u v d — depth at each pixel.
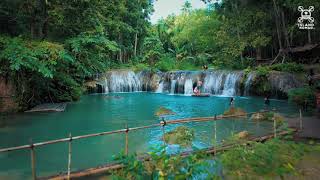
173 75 29.72
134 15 39.75
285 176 5.46
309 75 19.62
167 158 4.20
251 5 29.94
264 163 4.56
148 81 31.44
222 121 13.36
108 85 29.66
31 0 17.23
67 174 6.75
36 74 17.45
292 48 27.17
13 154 9.23
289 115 14.12
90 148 9.78
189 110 17.72
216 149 7.30
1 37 15.49
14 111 16.31
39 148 9.84
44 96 19.64
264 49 32.72
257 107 18.09
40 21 18.91
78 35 21.08
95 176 6.72
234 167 4.73
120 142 10.39
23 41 16.17
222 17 35.72
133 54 42.34
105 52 30.28
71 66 22.94
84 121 14.37
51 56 16.56
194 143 9.61
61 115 15.87
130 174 4.21
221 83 25.98
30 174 7.65
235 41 30.34
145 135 11.30
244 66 30.45
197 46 46.16
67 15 19.42
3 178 7.39
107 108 18.50
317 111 14.27
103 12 23.89
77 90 22.28
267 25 29.78
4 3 16.44
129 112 17.03
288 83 21.28
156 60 41.28
